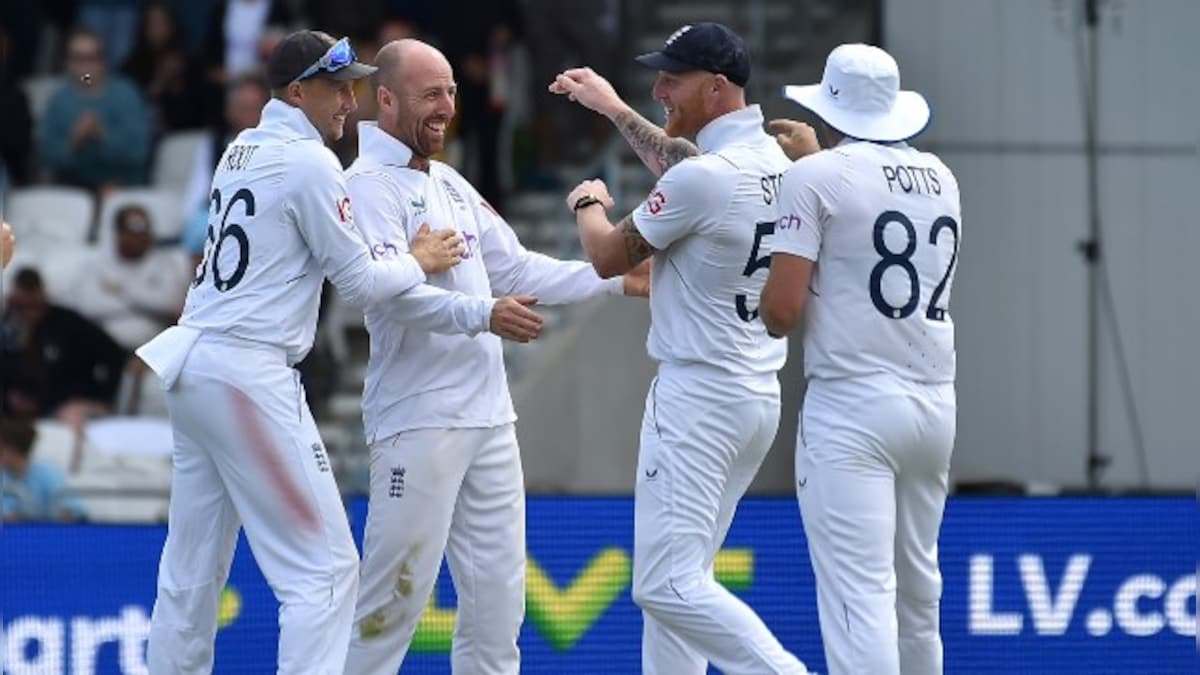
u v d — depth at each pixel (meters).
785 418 40.91
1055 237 41.12
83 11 50.50
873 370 24.23
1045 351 41.28
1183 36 40.88
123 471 40.00
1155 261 41.22
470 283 26.45
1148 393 41.38
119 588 29.59
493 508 26.62
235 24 47.66
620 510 30.25
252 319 24.78
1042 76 40.91
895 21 40.88
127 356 42.41
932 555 25.30
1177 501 30.92
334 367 41.91
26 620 29.30
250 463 24.83
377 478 26.23
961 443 41.31
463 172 44.22
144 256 43.81
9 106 46.81
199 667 25.70
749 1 42.50
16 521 29.42
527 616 29.94
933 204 24.50
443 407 26.03
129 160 47.16
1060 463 41.31
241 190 25.00
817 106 24.66
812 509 24.55
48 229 45.59
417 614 26.44
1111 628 30.75
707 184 24.83
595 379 41.78
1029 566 30.59
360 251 24.97
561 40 44.19
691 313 25.27
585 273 27.52
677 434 25.25
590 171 43.06
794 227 24.06
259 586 29.59
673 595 25.22
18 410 41.28
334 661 24.94
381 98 26.30
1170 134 41.03
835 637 24.36
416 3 45.75
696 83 25.34
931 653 25.44
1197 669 30.91
